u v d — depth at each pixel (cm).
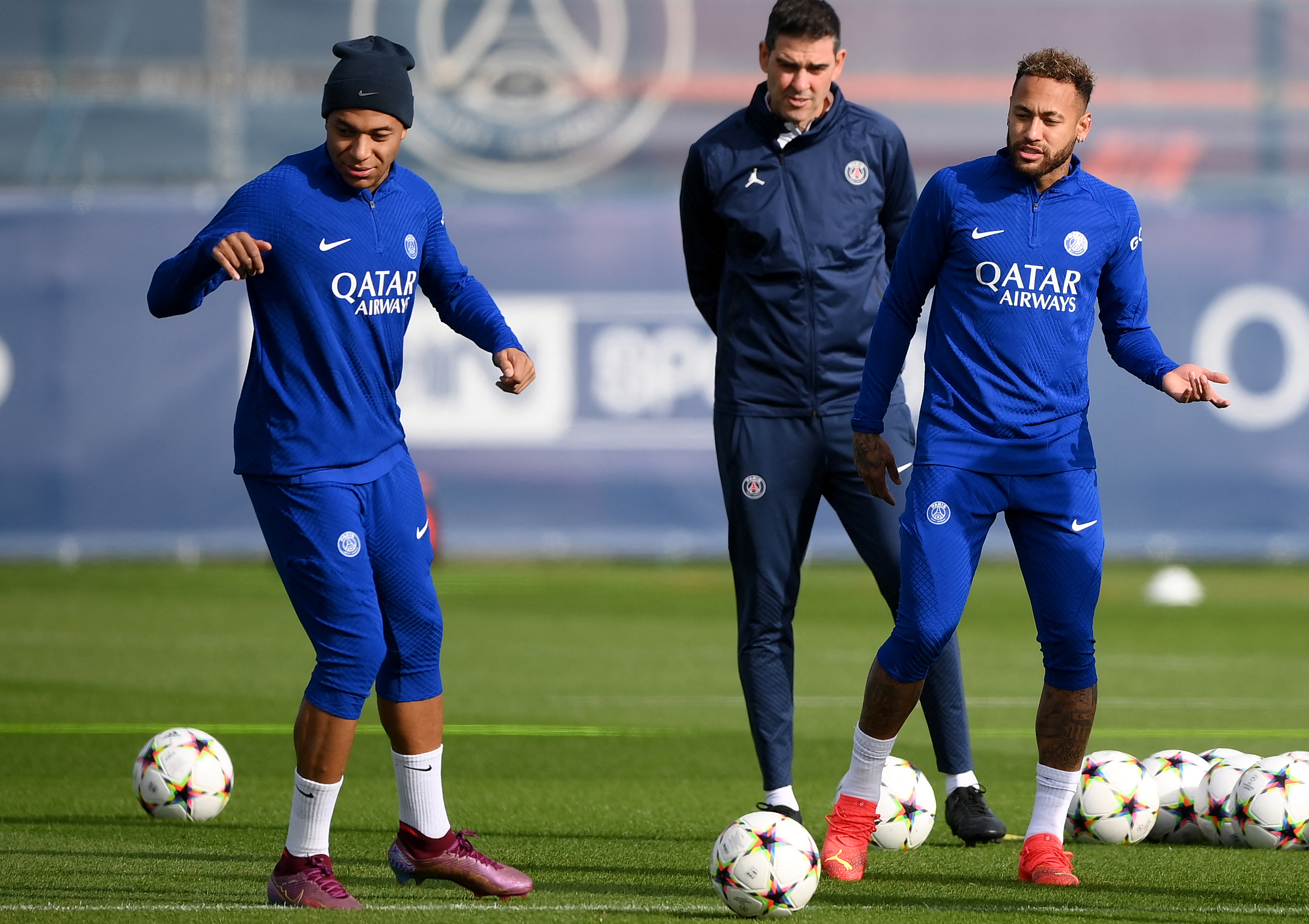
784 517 1984
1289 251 6050
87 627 4334
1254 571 6081
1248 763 1998
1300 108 6706
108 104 6575
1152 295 6019
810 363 1977
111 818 2066
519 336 5944
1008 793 2327
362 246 1510
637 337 5972
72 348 5872
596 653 3975
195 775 2048
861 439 1769
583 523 5934
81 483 5872
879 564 2017
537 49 6606
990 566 6325
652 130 6631
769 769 1952
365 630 1496
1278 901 1580
